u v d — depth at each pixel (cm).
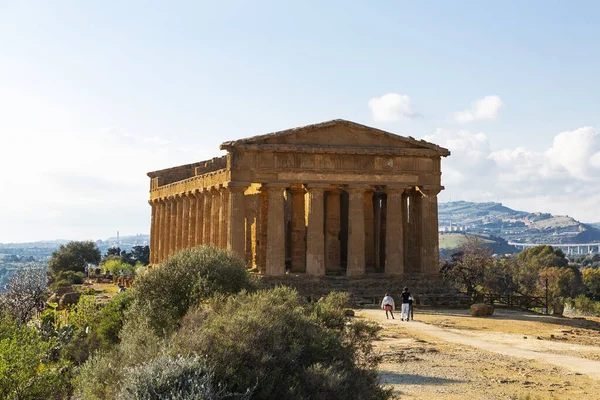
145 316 3281
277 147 6769
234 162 6738
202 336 2044
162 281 3578
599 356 3716
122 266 14962
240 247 6694
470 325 5122
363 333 2833
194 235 8788
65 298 7619
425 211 7200
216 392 1841
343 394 2034
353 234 6981
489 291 10738
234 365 1969
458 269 10394
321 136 6969
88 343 3944
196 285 3500
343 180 6962
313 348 2166
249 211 7988
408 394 2650
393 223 7088
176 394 1798
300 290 6612
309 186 6850
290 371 2045
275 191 6819
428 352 3697
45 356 3659
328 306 2847
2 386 2841
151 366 1877
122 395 1841
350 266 6944
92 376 2255
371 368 2627
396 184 7100
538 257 19638
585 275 18262
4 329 3750
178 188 9388
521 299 7081
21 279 8006
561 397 2677
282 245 6781
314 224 6862
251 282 3844
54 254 17262
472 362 3428
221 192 7356
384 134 7119
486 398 2625
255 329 2100
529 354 3738
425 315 5744
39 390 2884
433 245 7175
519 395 2684
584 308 12594
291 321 2252
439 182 7244
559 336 4653
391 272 7038
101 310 4638
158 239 10781
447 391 2730
